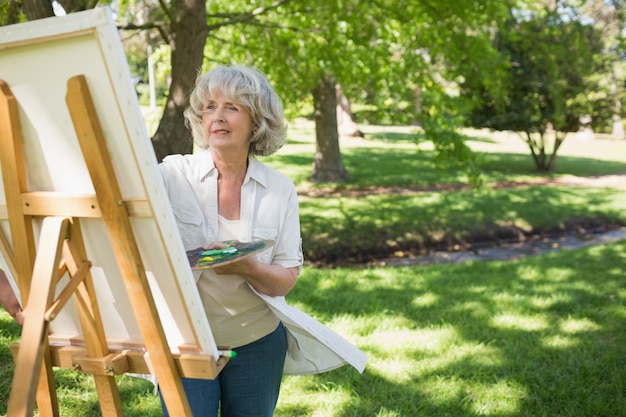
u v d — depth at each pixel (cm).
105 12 114
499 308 494
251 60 829
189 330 148
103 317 154
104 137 127
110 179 129
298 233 194
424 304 503
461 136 827
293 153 1834
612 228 1049
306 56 809
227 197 183
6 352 333
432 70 864
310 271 627
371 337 413
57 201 136
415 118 859
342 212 1006
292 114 1219
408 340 409
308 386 329
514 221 999
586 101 1579
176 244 131
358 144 2169
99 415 279
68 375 316
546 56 1066
